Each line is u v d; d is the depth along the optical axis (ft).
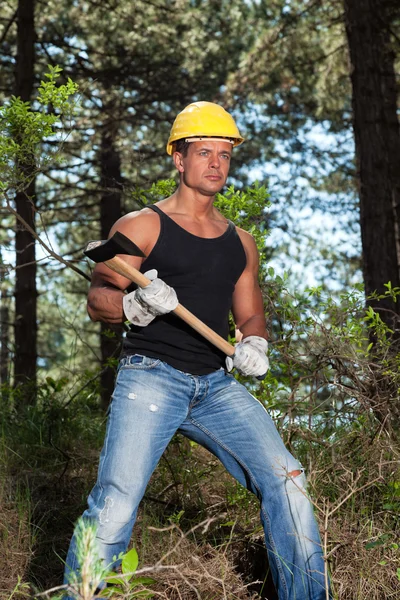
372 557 11.87
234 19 59.41
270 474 10.42
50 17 54.03
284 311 14.90
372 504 13.48
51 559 13.44
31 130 13.80
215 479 15.81
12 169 13.88
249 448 10.57
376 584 11.57
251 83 50.47
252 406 10.82
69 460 17.17
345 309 15.08
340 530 12.60
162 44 55.83
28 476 16.84
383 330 15.19
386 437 14.17
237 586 11.78
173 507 14.94
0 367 39.42
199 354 10.71
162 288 10.09
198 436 11.02
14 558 13.06
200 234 11.03
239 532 13.70
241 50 58.95
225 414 10.74
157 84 57.16
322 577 10.18
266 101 55.77
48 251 14.12
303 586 10.11
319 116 56.95
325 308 15.19
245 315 11.80
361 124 32.83
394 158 39.34
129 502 9.88
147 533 13.28
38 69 52.75
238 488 14.25
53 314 74.74
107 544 9.72
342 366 14.67
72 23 54.34
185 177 11.07
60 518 14.88
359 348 15.20
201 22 57.31
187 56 57.21
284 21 49.70
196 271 10.84
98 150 51.01
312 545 10.21
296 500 10.31
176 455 16.55
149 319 10.26
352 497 13.34
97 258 10.07
